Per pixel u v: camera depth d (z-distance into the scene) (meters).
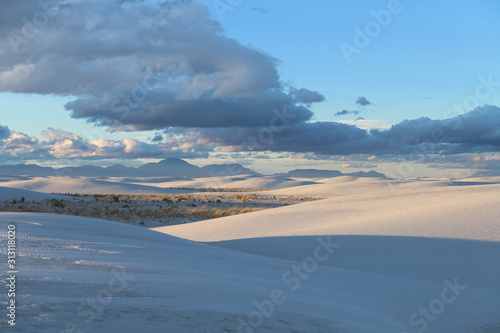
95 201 67.12
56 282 5.76
